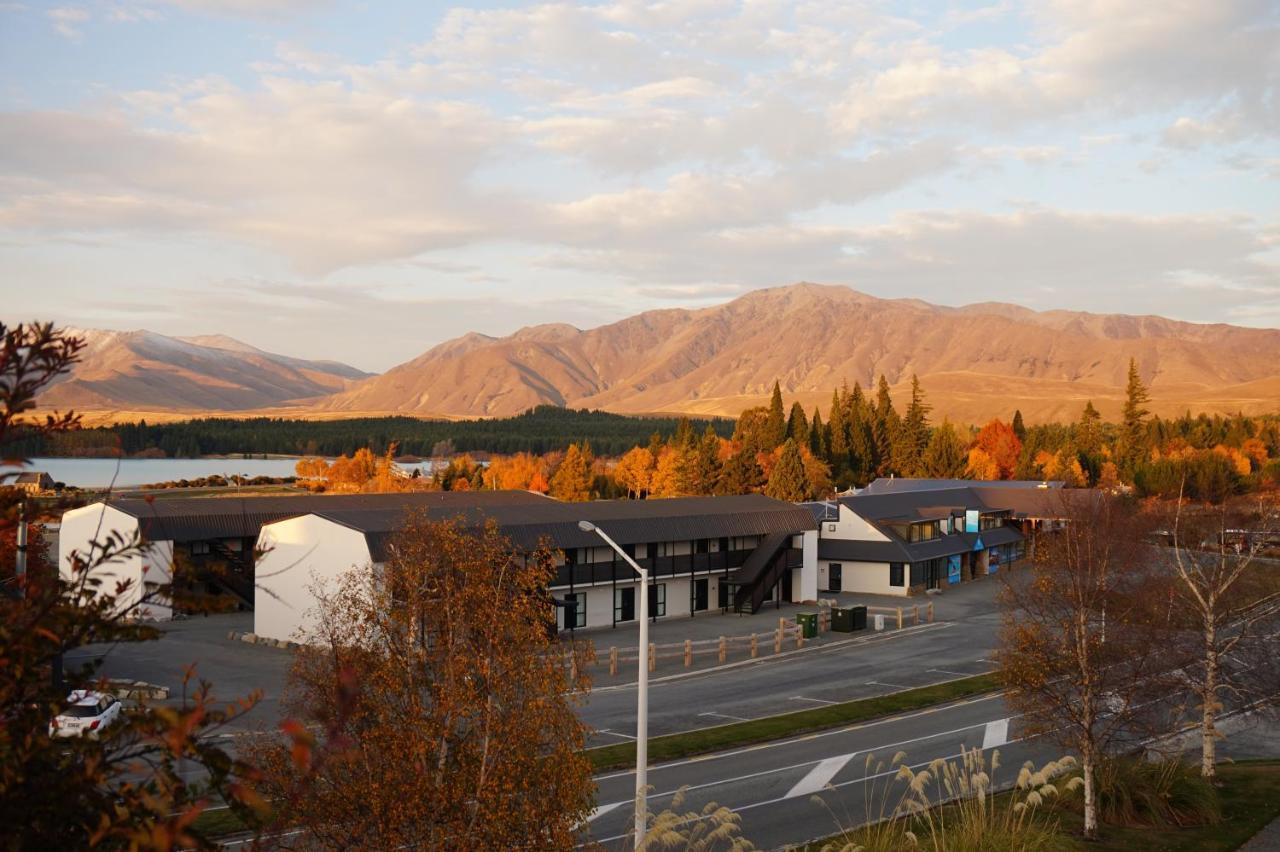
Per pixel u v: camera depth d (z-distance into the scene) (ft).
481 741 52.75
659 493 409.69
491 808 49.19
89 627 23.00
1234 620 110.52
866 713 126.31
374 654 52.90
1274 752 113.39
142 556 25.43
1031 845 71.36
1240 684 106.73
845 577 248.11
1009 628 112.16
